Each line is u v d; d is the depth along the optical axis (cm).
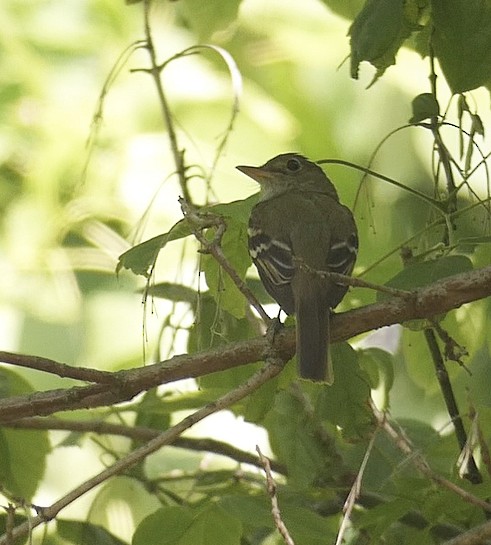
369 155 1634
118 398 798
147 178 1496
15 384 1023
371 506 990
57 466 1416
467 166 855
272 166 1134
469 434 828
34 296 1483
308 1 1623
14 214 1489
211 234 913
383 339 1398
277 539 997
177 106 1544
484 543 827
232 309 898
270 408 870
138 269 848
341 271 952
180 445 1068
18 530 736
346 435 879
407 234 1600
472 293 791
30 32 1598
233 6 1219
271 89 1639
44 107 1557
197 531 841
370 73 1650
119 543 975
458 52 838
